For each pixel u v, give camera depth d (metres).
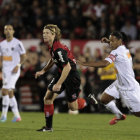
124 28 55.25
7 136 23.55
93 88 45.41
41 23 58.09
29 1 64.25
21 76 48.84
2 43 35.38
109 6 59.47
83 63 23.58
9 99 34.84
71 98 27.03
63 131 26.55
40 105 48.56
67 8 60.22
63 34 55.91
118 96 28.59
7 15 61.59
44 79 47.06
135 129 28.80
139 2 58.69
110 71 40.66
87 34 54.91
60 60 23.84
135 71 45.78
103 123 33.41
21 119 36.66
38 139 22.23
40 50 49.88
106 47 39.91
